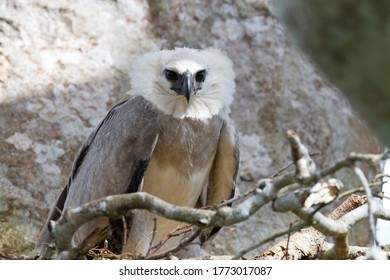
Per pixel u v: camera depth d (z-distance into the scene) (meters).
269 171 15.02
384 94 6.39
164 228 11.46
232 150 12.05
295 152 7.33
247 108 15.43
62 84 14.58
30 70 14.49
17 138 13.96
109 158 11.52
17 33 14.63
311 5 6.42
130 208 8.05
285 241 9.71
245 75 15.69
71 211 8.16
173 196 11.88
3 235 13.23
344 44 6.36
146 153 11.47
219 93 12.03
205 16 16.02
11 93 14.25
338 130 15.73
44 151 14.02
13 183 13.66
